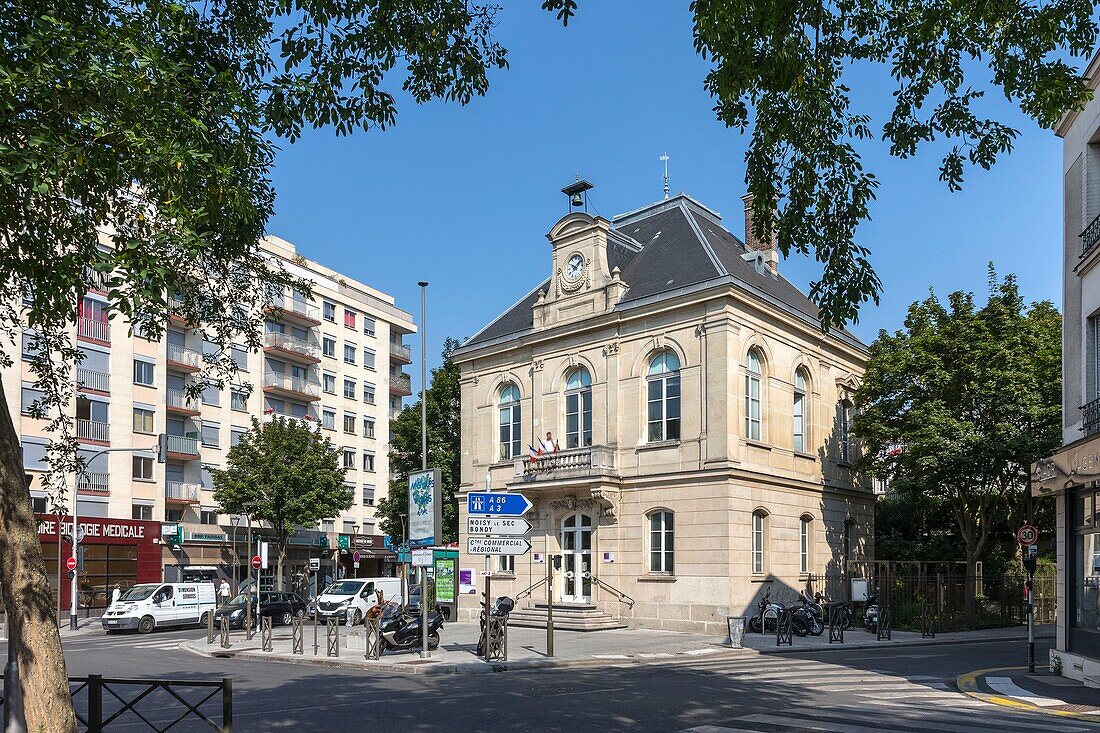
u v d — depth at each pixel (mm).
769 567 28250
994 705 13172
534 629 28359
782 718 11414
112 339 43688
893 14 8547
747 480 27453
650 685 15078
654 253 31922
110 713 12844
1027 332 29188
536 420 32250
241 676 17203
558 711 12086
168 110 6902
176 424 48719
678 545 27625
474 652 21125
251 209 8453
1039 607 32406
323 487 42938
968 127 8891
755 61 8500
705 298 27609
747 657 20719
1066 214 17422
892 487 30844
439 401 45875
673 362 28781
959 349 29516
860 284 8805
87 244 8250
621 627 28359
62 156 6410
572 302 31594
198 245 6844
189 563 47031
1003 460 28312
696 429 27656
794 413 31406
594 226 31000
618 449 29578
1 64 6375
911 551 34938
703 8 8109
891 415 31297
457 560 34344
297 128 8695
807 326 31047
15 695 7000
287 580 54188
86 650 24375
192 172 7344
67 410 40594
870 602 29344
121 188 8188
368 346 65062
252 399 53812
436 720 11422
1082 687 15172
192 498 48125
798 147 8711
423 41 8961
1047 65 8672
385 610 22938
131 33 6828
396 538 46562
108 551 42250
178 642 26969
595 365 30656
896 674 16844
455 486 45062
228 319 10180
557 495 30672
